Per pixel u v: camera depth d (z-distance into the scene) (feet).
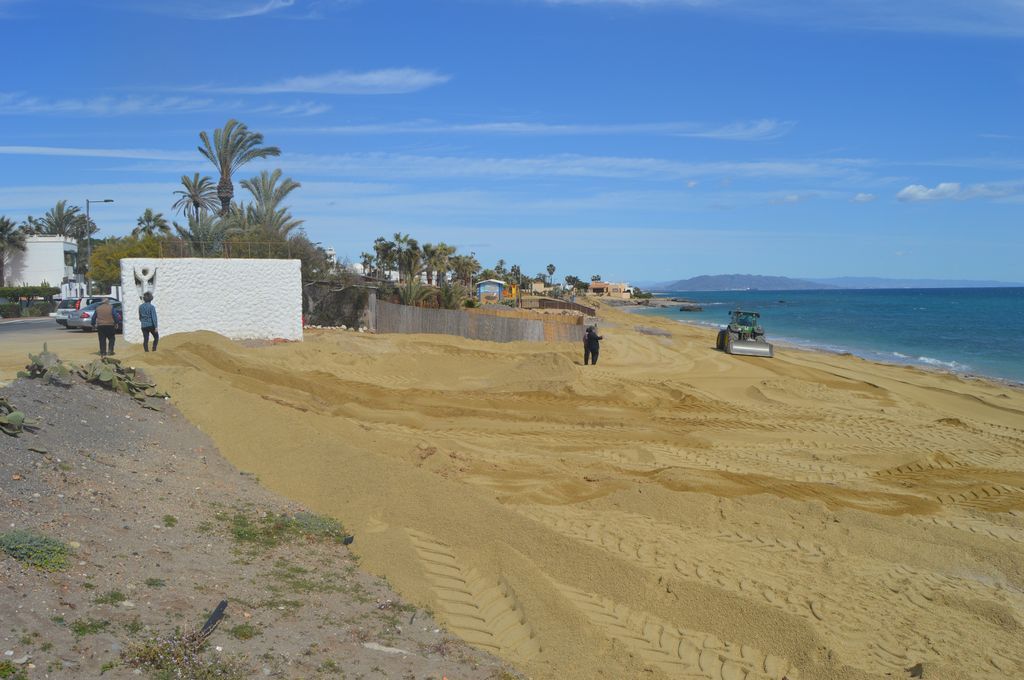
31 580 17.13
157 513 24.02
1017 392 79.87
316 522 26.30
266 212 128.88
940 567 27.30
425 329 107.65
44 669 14.21
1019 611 23.52
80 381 36.58
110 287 185.37
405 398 55.67
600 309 299.99
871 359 125.49
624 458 41.39
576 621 20.74
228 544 23.03
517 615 21.24
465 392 59.93
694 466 40.40
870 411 61.21
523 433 47.03
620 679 18.35
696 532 29.53
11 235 194.59
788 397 66.03
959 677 18.49
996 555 28.19
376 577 22.70
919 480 39.32
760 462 42.14
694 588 22.95
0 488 21.68
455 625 20.22
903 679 18.56
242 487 29.35
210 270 77.46
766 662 19.85
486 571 23.53
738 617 21.56
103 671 14.66
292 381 56.18
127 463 28.37
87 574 18.26
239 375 55.88
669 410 57.31
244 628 17.48
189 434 35.40
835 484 37.73
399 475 29.89
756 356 98.32
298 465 32.19
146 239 180.04
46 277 204.13
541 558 24.81
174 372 42.91
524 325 102.37
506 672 17.88
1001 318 269.64
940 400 70.23
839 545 28.71
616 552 26.66
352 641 18.12
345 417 48.44
